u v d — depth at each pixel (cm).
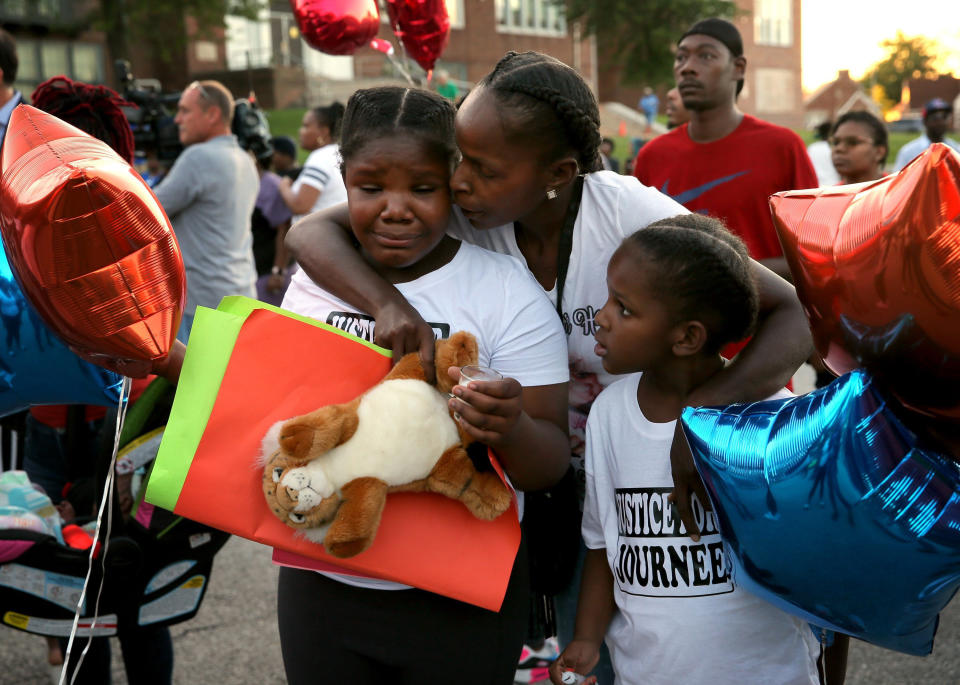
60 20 2628
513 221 164
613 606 171
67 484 248
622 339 156
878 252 122
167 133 499
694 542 157
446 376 141
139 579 198
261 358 145
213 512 143
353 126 148
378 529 145
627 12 2975
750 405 146
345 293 155
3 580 190
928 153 117
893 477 131
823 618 144
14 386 164
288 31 2980
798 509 135
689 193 358
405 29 272
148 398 189
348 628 155
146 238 132
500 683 159
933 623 143
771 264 341
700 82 345
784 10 4062
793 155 344
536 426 146
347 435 136
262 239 587
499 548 149
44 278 129
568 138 150
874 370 132
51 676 277
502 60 154
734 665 157
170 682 229
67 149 131
